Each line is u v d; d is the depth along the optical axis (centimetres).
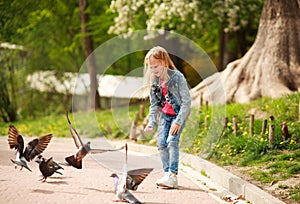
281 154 1262
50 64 3094
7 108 2666
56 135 2008
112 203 920
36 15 2881
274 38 1928
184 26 2436
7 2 2645
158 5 2417
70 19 3142
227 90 1945
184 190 1054
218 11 2286
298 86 1872
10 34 2680
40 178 1111
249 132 1455
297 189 988
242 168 1205
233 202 973
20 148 1000
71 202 919
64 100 3098
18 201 916
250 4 2344
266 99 1800
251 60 1972
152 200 955
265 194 941
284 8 1927
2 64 2689
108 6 2952
